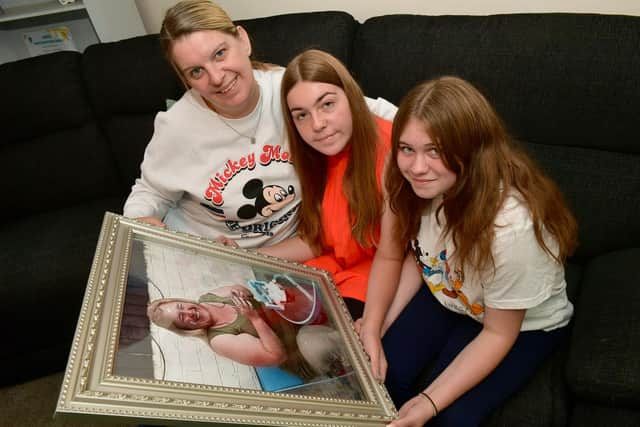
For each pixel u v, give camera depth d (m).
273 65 1.24
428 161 0.79
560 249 0.87
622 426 0.78
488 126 0.78
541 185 0.84
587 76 1.06
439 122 0.75
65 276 1.43
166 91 1.58
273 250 1.19
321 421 0.68
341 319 0.91
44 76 1.64
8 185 1.72
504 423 0.86
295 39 1.37
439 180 0.81
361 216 1.04
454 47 1.18
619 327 0.86
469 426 0.83
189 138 1.15
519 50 1.11
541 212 0.81
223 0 1.69
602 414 0.81
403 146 0.81
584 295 1.01
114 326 0.66
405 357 0.98
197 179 1.17
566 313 0.96
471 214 0.80
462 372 0.85
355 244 1.11
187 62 0.99
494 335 0.88
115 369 0.60
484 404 0.85
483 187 0.79
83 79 1.68
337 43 1.34
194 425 0.60
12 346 1.50
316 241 1.18
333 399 0.72
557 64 1.08
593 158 1.13
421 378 0.98
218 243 0.94
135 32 1.87
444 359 0.95
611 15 1.07
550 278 0.84
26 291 1.41
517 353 0.91
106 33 1.80
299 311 0.87
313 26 1.36
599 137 1.10
